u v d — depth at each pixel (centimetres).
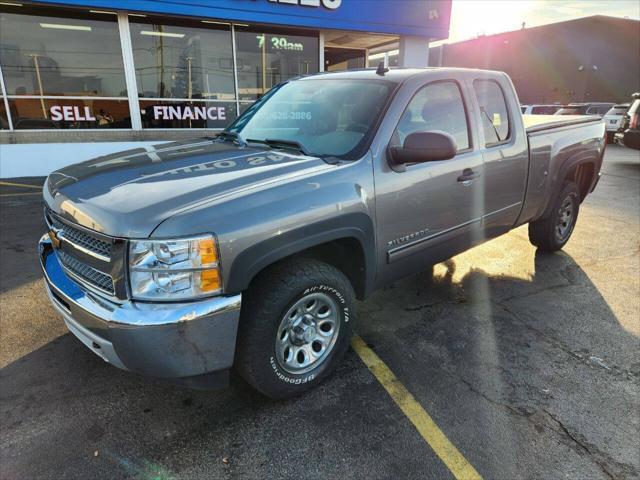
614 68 3353
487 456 225
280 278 239
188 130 1086
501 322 354
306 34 1145
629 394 271
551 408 259
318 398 267
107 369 290
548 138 423
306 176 245
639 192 832
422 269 335
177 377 212
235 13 998
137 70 1006
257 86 1135
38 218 622
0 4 878
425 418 250
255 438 236
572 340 329
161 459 222
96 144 1005
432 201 309
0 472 212
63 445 229
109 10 929
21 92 938
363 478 212
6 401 259
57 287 242
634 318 362
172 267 199
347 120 294
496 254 504
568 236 507
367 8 1122
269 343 239
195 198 214
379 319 359
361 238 266
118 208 209
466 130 338
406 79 307
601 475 215
